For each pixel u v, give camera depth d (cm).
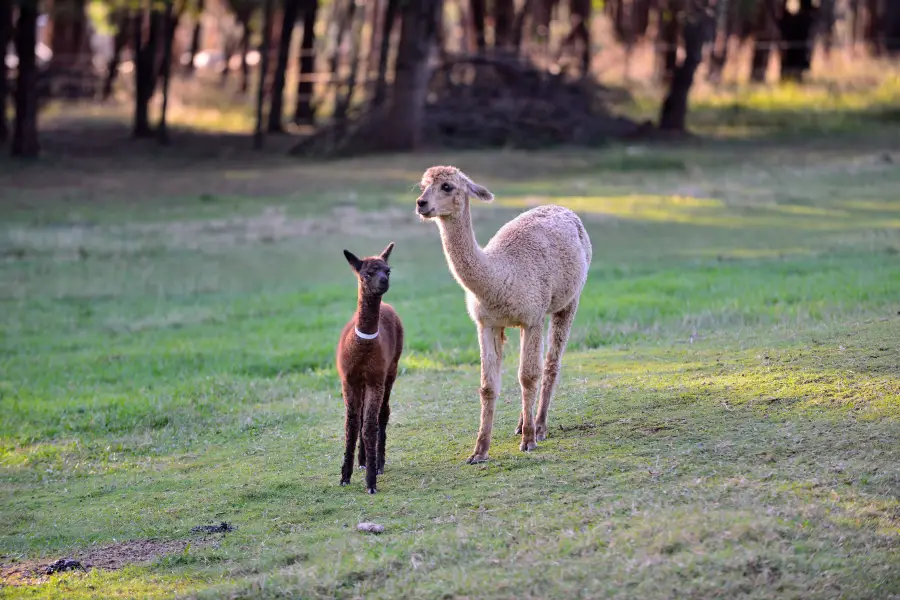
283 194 10225
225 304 6056
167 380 4538
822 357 3494
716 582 2086
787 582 2077
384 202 9538
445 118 13862
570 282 3189
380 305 2903
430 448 3225
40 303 6162
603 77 17962
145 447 3650
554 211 3319
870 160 10731
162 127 14338
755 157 11544
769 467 2644
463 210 2906
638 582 2112
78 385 4503
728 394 3253
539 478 2789
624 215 8244
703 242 7019
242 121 17012
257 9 17225
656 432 3031
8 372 4731
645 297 5262
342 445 3406
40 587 2527
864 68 17225
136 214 9156
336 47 17225
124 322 5712
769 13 16950
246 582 2352
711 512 2361
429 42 13488
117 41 18088
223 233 8194
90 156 13188
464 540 2411
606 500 2561
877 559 2147
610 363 3962
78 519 2995
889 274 5166
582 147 13212
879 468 2547
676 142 13150
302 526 2727
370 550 2441
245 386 4331
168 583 2480
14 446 3725
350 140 13512
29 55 12619
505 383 3903
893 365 3281
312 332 5253
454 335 4909
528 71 14538
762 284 5316
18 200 9875
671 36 16138
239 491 3042
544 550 2305
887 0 18438
